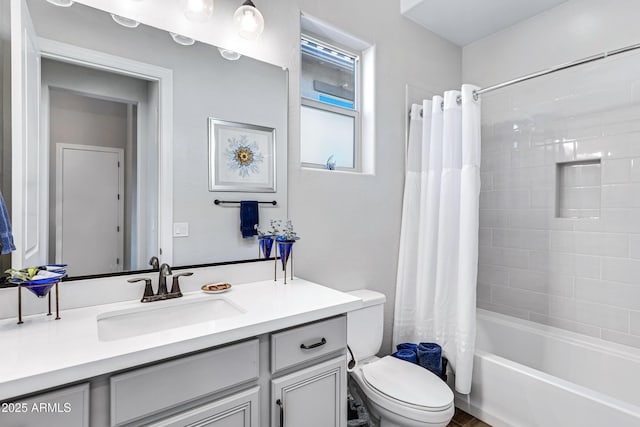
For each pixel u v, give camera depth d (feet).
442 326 6.35
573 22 6.84
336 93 6.81
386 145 7.03
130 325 3.66
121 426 2.56
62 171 3.62
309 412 3.71
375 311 5.88
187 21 4.52
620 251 6.20
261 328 3.21
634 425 4.25
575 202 6.92
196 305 4.14
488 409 5.87
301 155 6.26
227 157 4.81
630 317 6.08
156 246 4.21
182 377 2.82
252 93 5.06
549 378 5.17
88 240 3.76
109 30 3.96
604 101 6.38
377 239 6.86
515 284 7.72
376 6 6.88
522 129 7.61
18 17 3.28
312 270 5.83
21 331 2.97
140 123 4.14
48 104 3.56
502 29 8.00
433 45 8.07
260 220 5.12
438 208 6.75
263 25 4.88
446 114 6.51
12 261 3.28
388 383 4.84
